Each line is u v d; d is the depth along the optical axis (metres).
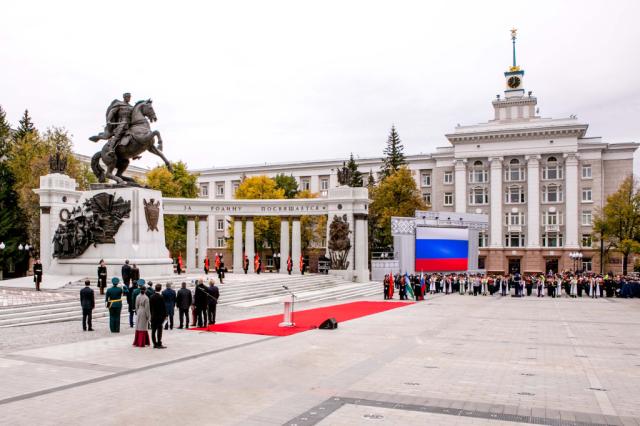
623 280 45.75
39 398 10.38
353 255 47.31
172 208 49.78
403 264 51.19
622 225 57.09
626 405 10.09
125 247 30.84
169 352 15.40
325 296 36.91
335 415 9.36
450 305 33.91
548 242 78.12
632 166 76.75
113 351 15.48
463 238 54.22
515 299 41.16
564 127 76.06
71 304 23.64
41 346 16.28
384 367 13.51
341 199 47.38
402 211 64.56
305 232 73.31
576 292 44.72
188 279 32.19
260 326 21.23
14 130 71.12
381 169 85.12
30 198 52.41
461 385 11.64
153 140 31.86
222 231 91.88
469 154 82.19
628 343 18.16
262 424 8.87
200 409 9.71
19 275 56.19
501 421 9.03
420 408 9.81
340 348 16.31
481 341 18.23
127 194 31.06
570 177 76.50
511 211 80.00
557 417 9.28
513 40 83.38
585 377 12.55
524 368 13.56
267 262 81.06
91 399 10.33
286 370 13.07
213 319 21.48
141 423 8.90
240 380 11.98
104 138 32.62
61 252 32.66
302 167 95.44
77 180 55.47
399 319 24.94
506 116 81.38
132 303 20.69
